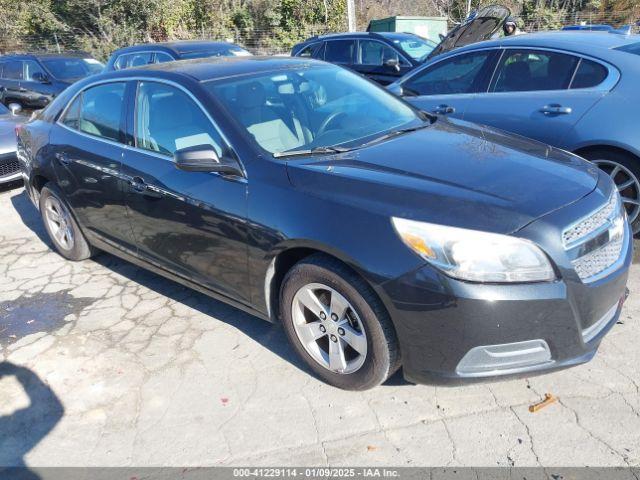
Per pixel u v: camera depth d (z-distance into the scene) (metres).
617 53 4.28
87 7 23.80
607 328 2.65
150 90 3.61
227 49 10.59
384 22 17.77
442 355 2.44
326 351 2.94
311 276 2.73
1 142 6.86
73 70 12.18
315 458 2.50
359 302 2.56
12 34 24.80
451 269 2.33
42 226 5.78
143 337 3.54
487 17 7.05
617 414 2.59
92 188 3.95
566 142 4.26
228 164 2.99
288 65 3.86
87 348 3.47
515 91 4.69
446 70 5.23
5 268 4.77
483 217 2.38
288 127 3.27
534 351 2.42
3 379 3.23
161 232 3.49
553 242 2.35
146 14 24.06
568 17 23.72
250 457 2.54
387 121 3.60
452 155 2.98
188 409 2.87
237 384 3.03
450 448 2.48
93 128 4.03
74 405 2.97
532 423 2.58
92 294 4.18
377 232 2.46
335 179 2.71
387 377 2.71
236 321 3.63
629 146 3.97
